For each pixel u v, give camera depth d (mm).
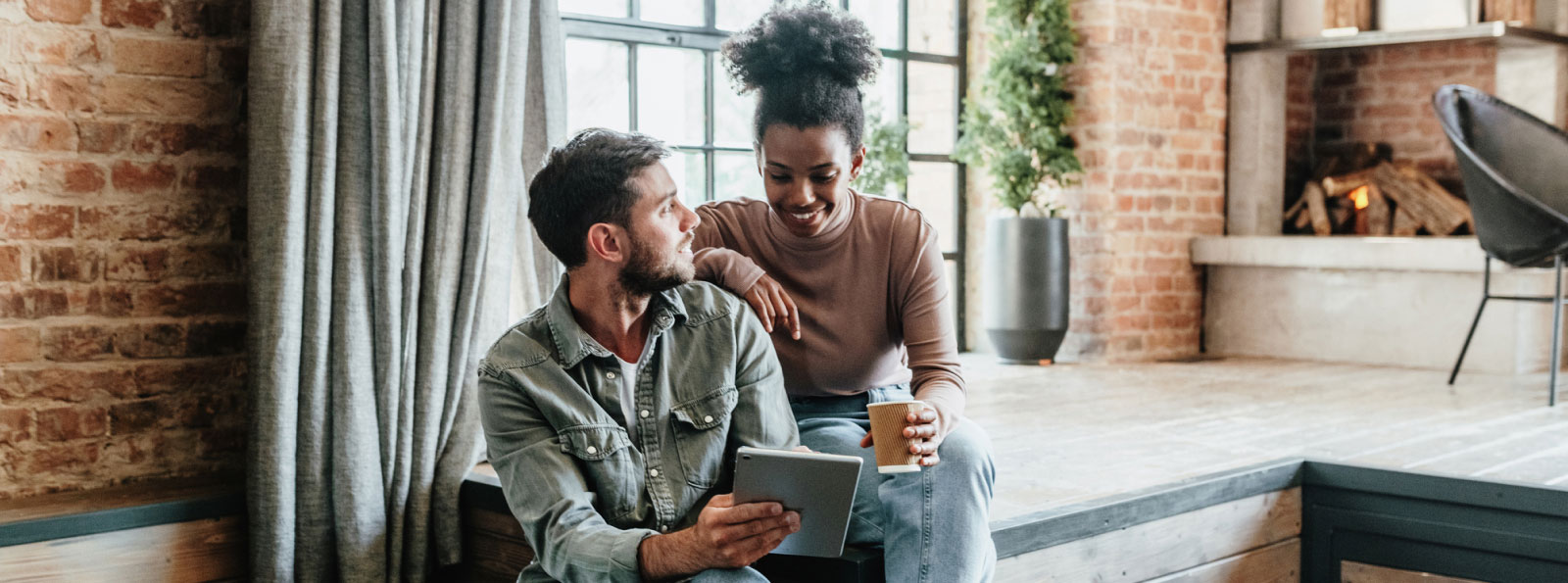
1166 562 2805
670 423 1956
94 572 2602
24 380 2773
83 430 2855
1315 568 3170
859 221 2193
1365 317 5785
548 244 1938
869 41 2062
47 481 2807
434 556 2912
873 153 5527
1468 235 5953
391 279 2785
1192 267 6246
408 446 2836
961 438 1978
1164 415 4016
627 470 1899
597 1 4750
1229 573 2969
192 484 2920
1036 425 3801
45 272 2791
